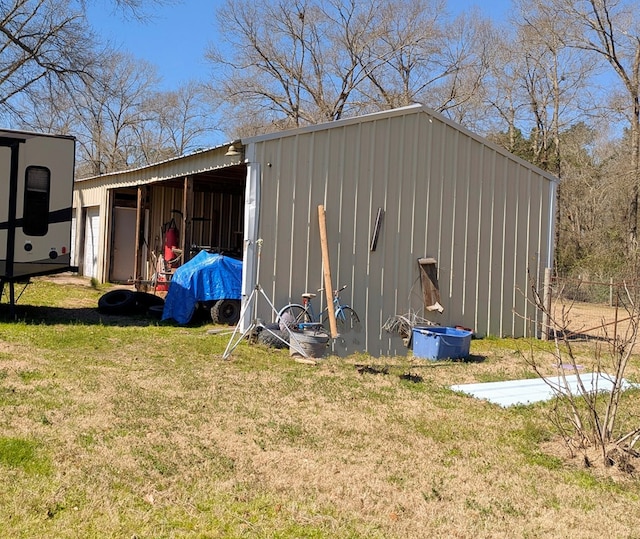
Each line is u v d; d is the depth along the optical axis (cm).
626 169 2545
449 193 1088
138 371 673
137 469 411
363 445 488
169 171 1262
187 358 757
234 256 1407
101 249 1656
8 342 785
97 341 834
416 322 1035
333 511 374
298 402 593
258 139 896
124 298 1134
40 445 436
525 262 1183
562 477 449
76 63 2197
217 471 419
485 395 674
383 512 378
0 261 960
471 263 1116
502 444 511
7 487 371
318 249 948
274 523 354
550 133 2961
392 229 1024
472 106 3038
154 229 1619
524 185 1181
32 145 976
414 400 631
